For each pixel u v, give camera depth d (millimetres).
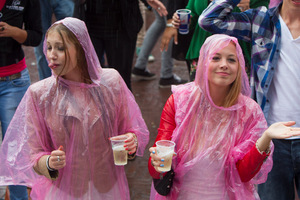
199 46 3748
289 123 2252
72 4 4562
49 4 4586
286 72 2955
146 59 6758
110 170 2568
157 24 6500
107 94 2508
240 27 3145
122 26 4500
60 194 2514
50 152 2523
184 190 2436
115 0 4375
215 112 2402
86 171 2492
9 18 3275
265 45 3006
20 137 2475
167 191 2455
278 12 2988
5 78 3303
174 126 2484
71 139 2451
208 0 3740
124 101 2600
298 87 2943
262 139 2283
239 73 2396
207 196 2400
